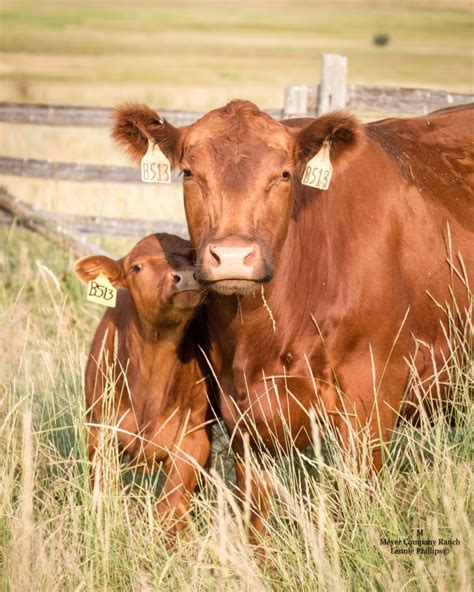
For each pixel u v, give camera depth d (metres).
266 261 6.37
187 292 7.21
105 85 43.12
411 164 7.86
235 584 6.21
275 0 172.88
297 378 7.22
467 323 7.51
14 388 8.07
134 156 7.31
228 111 6.98
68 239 13.67
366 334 7.21
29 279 12.78
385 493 6.84
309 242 7.21
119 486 7.56
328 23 115.38
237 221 6.46
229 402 7.55
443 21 110.38
